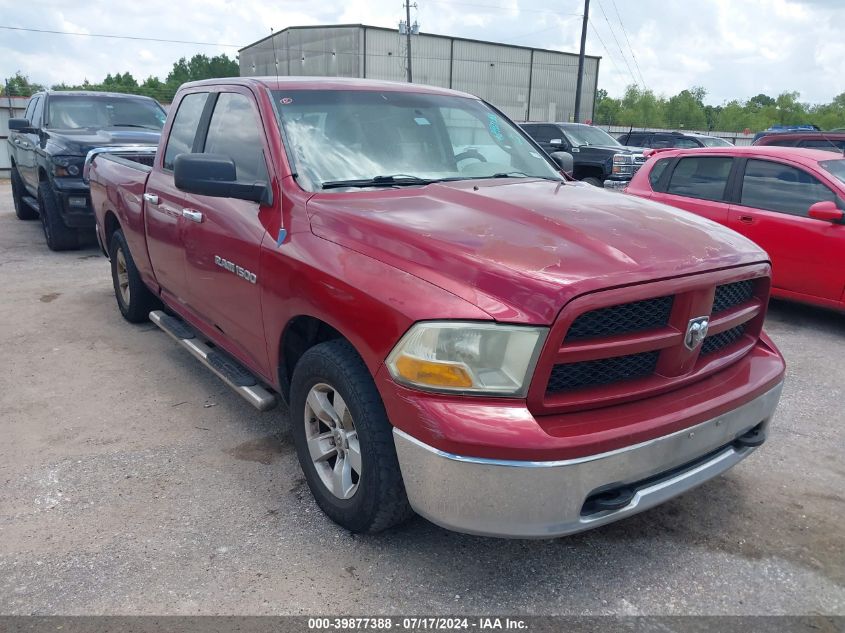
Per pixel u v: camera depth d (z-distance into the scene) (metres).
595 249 2.53
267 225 3.26
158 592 2.61
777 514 3.22
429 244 2.58
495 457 2.27
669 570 2.81
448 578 2.73
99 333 5.61
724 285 2.76
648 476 2.50
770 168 6.70
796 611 2.59
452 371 2.33
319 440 3.03
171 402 4.32
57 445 3.75
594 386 2.48
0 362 4.95
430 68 50.78
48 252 8.98
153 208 4.55
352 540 2.95
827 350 5.68
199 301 4.05
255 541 2.93
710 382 2.78
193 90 4.52
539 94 56.44
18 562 2.77
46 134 9.02
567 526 2.36
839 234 6.01
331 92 3.79
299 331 3.29
